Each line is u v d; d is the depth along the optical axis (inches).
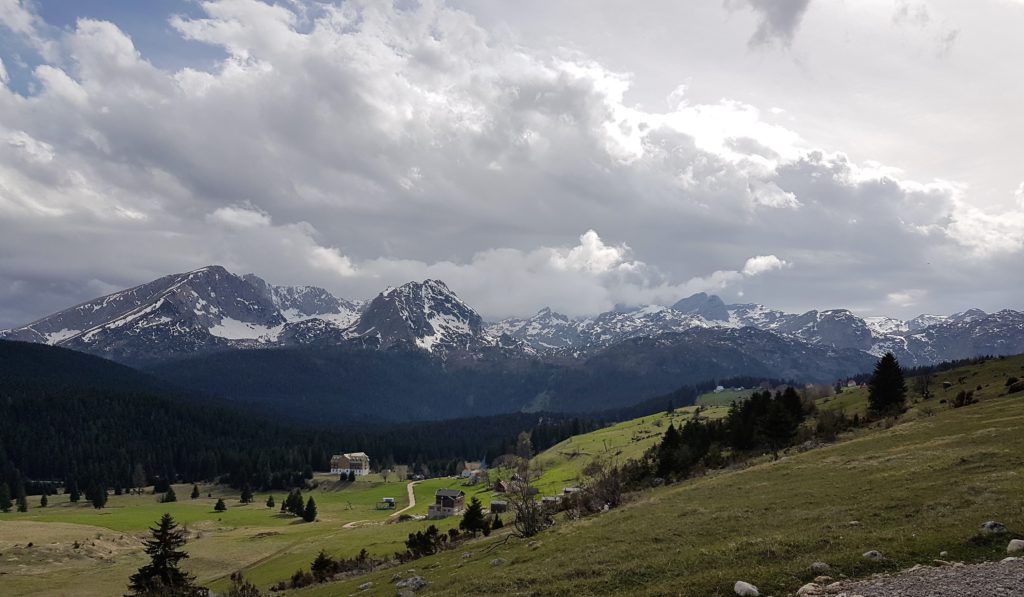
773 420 4037.9
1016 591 791.7
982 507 1312.7
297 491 7549.2
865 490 1803.6
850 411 5659.5
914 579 907.4
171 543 2687.0
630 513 2252.7
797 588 979.9
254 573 4018.2
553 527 2564.0
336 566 3408.0
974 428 2657.5
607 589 1198.3
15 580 3809.1
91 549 4591.5
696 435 5088.6
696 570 1204.5
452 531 3941.9
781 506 1811.0
